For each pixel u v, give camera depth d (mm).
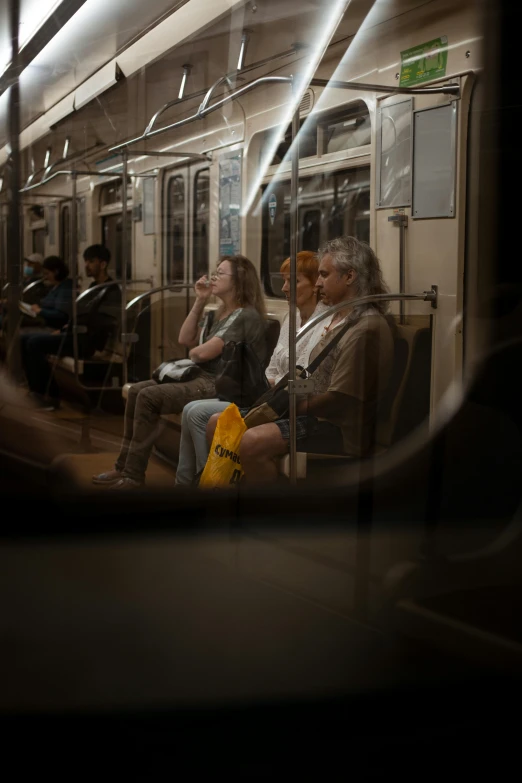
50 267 7770
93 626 3449
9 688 2961
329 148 4797
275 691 2898
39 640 3309
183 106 5230
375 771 2467
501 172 3922
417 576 3268
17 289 7801
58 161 7113
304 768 2514
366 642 3242
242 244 5543
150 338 6699
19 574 3955
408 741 2660
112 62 5234
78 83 5703
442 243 4039
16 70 5520
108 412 6930
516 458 3414
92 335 7082
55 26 4805
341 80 4453
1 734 2676
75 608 3641
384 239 4391
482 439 3473
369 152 4473
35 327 7715
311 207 5066
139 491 4953
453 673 2977
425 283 4148
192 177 6180
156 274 6754
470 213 3947
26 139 6770
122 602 3652
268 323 5328
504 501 3436
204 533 4336
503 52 3881
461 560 3301
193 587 3801
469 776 2496
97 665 3100
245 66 4684
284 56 4547
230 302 5223
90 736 2650
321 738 2648
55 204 7617
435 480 3543
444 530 3488
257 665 3088
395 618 3225
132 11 4520
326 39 4316
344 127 4680
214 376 5211
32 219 7617
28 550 4207
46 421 6586
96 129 6207
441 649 3027
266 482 4145
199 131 5828
